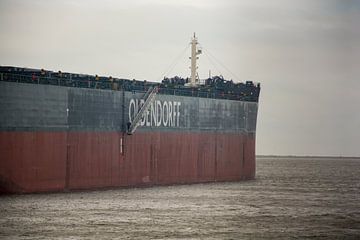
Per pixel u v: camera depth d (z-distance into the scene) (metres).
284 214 167.62
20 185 171.75
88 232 135.12
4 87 166.12
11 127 168.25
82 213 155.62
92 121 189.88
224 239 132.75
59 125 180.25
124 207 167.00
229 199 194.00
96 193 188.75
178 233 136.62
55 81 179.12
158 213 160.38
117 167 198.12
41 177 176.25
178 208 169.88
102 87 192.75
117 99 197.75
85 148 187.88
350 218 163.62
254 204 185.75
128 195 188.38
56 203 167.12
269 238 135.12
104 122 193.75
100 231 136.38
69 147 183.12
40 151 175.50
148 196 189.00
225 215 162.12
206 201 186.12
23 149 171.38
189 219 153.62
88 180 189.25
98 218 150.38
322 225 151.88
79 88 185.50
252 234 138.50
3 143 166.75
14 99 168.50
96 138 191.00
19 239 128.00
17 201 166.50
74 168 184.88
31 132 173.00
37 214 152.12
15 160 169.75
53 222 144.12
